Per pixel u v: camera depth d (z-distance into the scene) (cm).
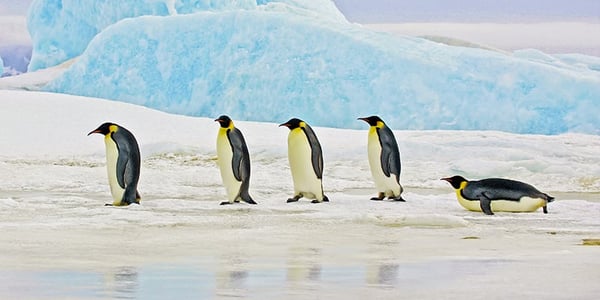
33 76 17512
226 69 14325
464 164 7069
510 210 4244
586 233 3319
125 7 17088
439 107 13538
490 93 13588
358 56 13950
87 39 18250
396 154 4938
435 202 4769
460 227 3525
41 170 6744
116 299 1775
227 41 14512
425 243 2928
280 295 1841
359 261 2439
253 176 6619
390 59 13825
